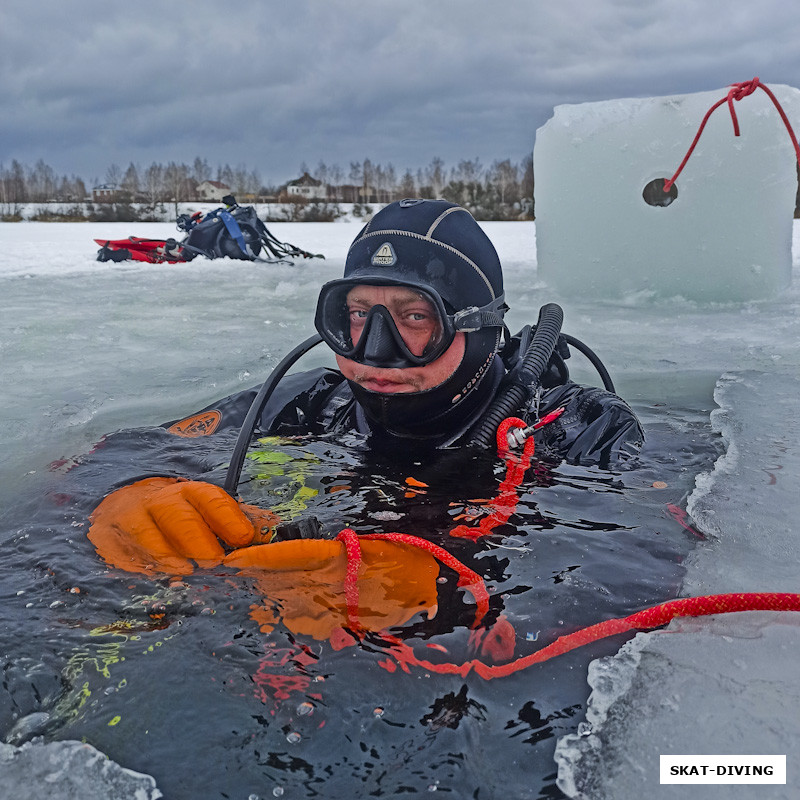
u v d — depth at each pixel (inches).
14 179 3297.2
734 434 100.0
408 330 81.0
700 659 48.6
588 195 238.8
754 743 41.0
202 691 44.5
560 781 38.6
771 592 57.3
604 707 43.9
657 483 80.0
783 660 48.6
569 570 60.2
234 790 37.8
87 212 2177.7
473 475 80.4
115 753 40.0
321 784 38.2
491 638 50.1
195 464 85.5
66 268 380.5
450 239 83.0
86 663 47.1
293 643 49.1
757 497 76.4
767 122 217.3
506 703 44.1
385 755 40.1
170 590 55.2
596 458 86.0
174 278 337.7
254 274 358.0
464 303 82.0
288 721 42.3
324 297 82.8
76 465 86.7
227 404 102.3
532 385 89.0
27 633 50.3
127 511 66.6
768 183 220.4
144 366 154.7
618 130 232.7
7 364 155.1
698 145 223.9
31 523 69.1
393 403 84.4
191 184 3907.5
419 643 49.2
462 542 64.8
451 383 83.3
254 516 69.2
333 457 86.7
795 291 242.1
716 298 229.5
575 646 49.2
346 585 53.4
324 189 3941.9
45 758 39.6
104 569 58.9
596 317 208.5
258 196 3900.1
